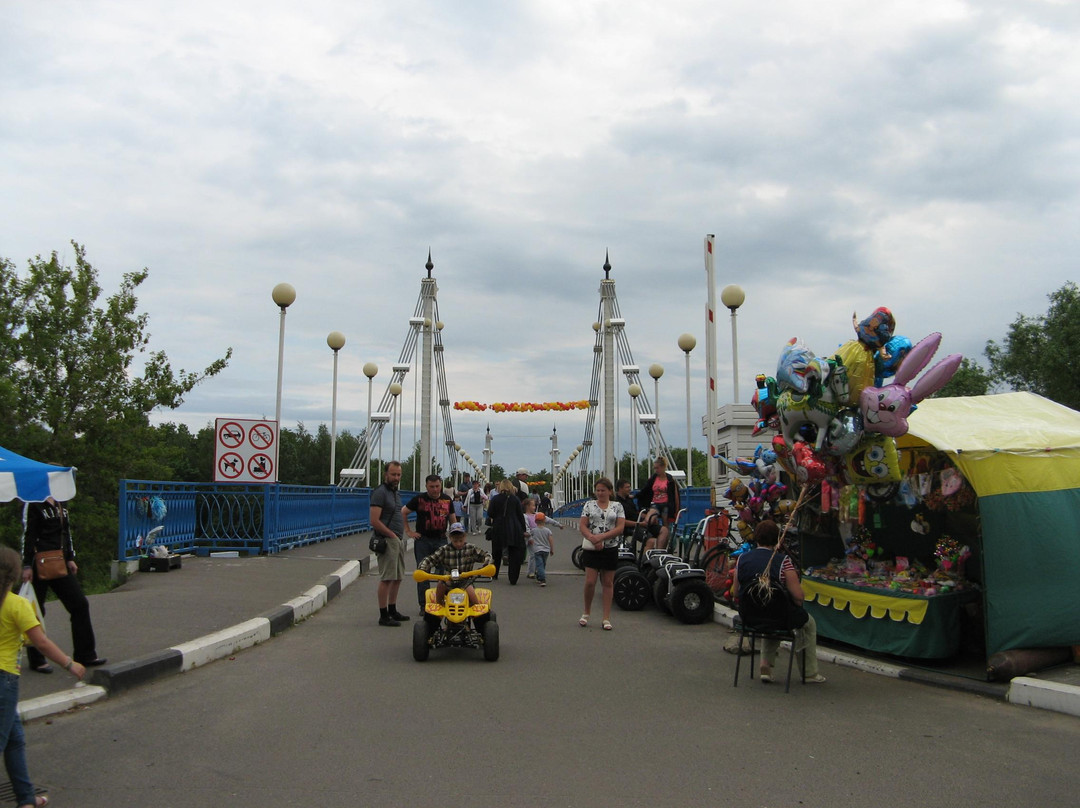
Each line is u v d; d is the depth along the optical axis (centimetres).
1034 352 3400
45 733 571
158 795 456
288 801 448
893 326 788
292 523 1881
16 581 442
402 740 559
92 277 2741
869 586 857
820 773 503
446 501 1144
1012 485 740
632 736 576
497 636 828
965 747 558
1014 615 720
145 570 1359
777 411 873
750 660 847
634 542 1348
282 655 844
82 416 2638
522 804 446
